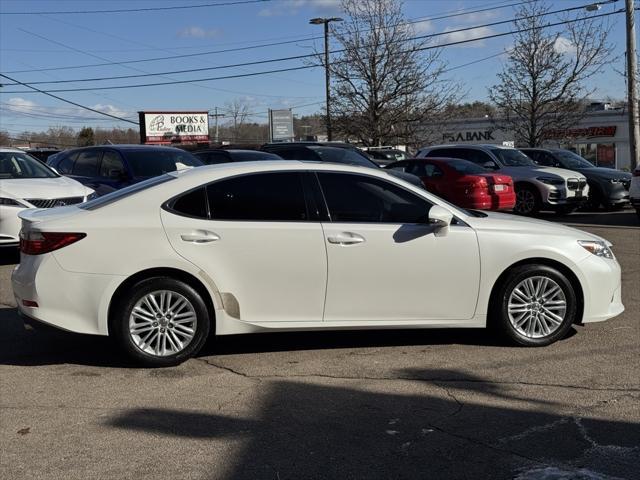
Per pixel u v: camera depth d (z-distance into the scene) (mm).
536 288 5758
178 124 45469
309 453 3863
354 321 5516
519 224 5840
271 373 5230
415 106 32250
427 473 3617
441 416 4375
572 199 16234
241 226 5328
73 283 5141
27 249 5285
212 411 4492
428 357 5594
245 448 3936
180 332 5328
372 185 5625
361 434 4113
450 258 5566
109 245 5172
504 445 3947
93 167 12367
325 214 5480
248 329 5410
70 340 6156
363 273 5457
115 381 5078
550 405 4543
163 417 4402
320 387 4922
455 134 45469
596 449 3883
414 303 5570
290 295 5414
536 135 31047
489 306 5750
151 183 5508
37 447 3975
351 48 31484
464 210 6117
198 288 5352
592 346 5832
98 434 4148
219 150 14805
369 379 5082
